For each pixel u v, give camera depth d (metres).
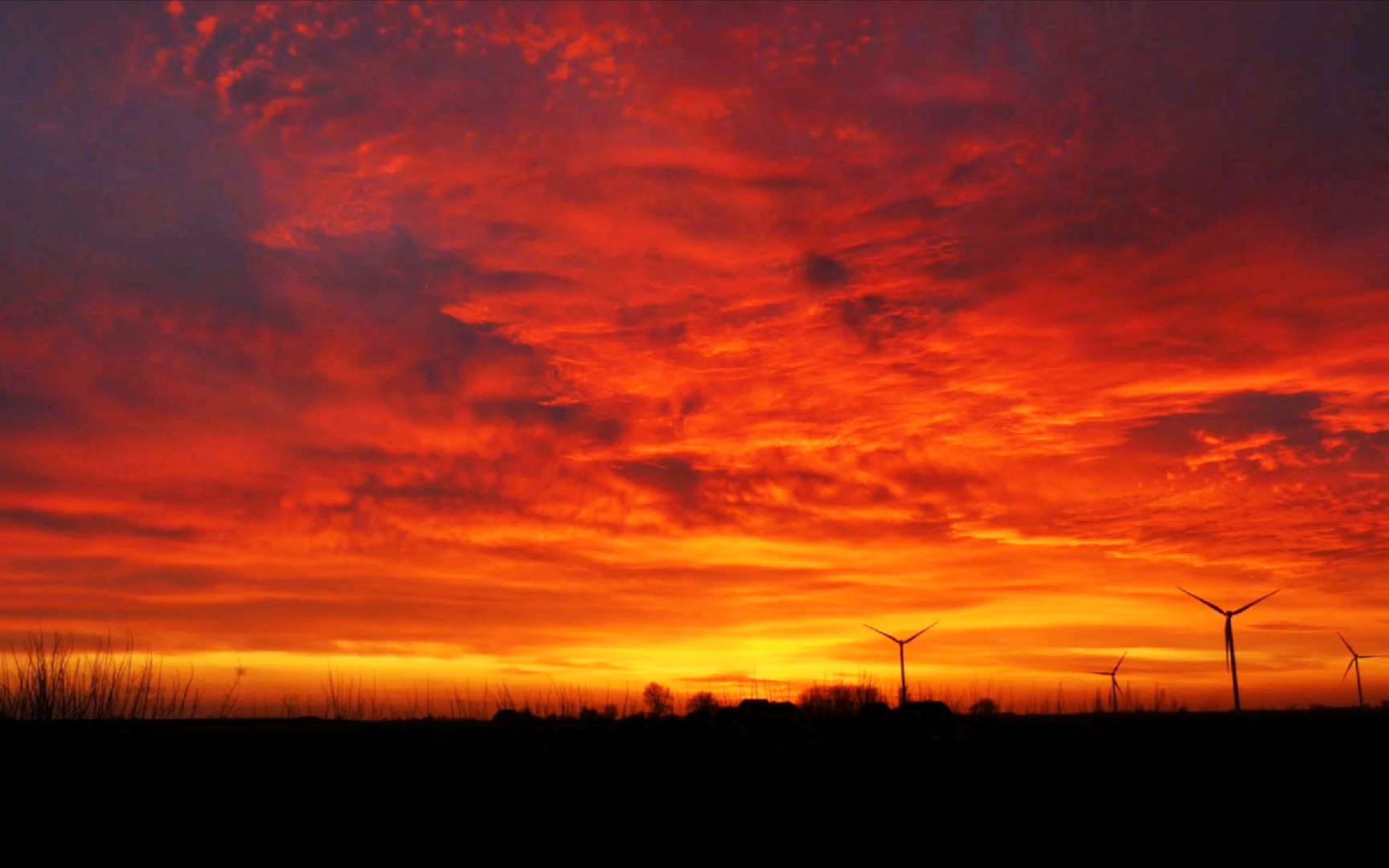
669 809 33.62
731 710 57.56
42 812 30.41
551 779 38.97
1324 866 25.62
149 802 32.19
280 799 33.66
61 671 41.69
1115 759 47.16
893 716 60.53
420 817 31.84
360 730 57.84
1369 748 53.19
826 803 34.75
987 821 31.61
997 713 81.94
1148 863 26.06
